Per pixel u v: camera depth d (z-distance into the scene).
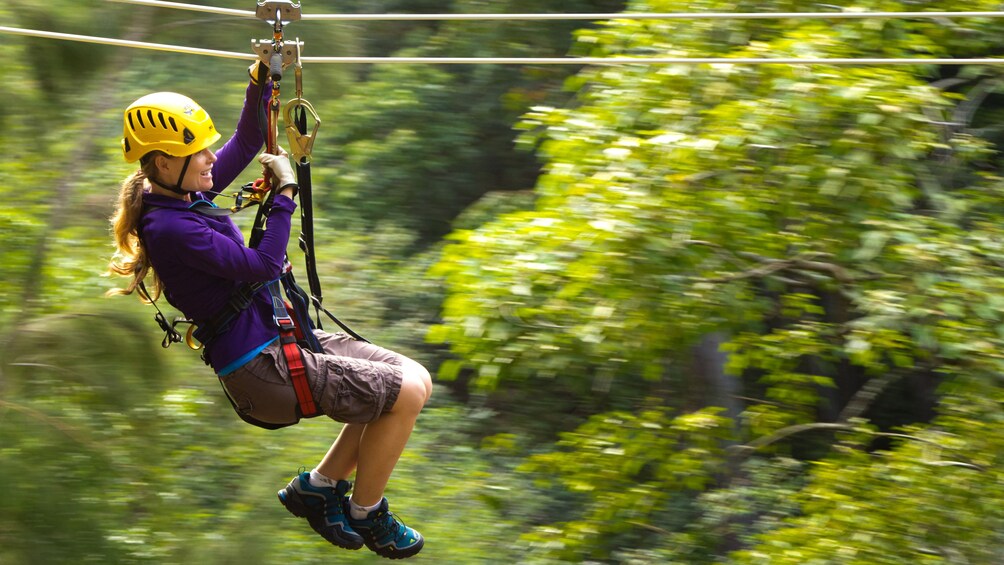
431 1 17.84
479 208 15.57
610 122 9.76
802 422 11.40
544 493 14.87
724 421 10.72
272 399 4.81
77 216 10.09
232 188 11.30
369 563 10.00
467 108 17.66
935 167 11.37
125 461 9.39
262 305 4.83
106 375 9.28
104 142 10.59
